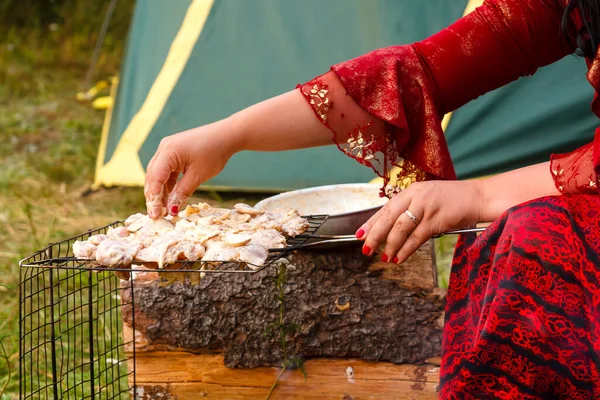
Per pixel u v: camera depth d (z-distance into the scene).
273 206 1.86
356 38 3.13
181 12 3.44
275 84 3.24
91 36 6.57
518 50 1.49
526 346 1.22
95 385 1.92
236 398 1.71
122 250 1.38
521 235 1.23
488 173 3.07
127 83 3.60
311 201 1.90
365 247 1.42
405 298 1.65
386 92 1.48
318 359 1.68
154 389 1.72
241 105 3.28
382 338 1.66
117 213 3.38
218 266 1.42
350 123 1.51
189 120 3.37
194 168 1.52
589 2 1.32
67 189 3.70
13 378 2.00
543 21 1.47
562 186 1.33
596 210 1.24
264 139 1.53
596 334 1.19
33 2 7.00
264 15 3.28
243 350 1.68
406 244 1.40
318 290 1.66
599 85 1.33
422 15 3.04
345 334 1.66
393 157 1.53
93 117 4.90
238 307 1.67
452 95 1.52
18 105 5.13
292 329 1.66
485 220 1.39
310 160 3.25
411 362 1.66
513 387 1.24
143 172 3.48
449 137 3.07
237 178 3.32
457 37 1.50
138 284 1.68
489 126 3.04
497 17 1.49
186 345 1.69
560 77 2.97
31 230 3.16
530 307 1.21
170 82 3.41
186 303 1.67
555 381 1.23
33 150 4.24
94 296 2.45
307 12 3.21
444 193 1.37
